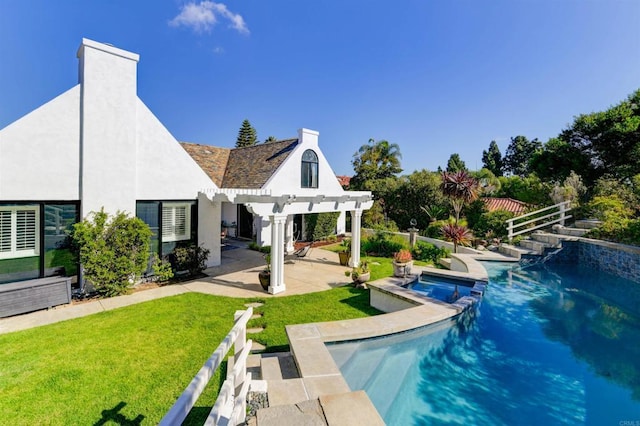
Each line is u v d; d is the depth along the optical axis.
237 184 18.44
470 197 21.75
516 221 20.11
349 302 10.02
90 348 6.75
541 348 7.09
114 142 10.96
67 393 5.21
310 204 12.41
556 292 11.23
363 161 41.78
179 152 13.03
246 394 4.20
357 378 5.78
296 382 4.53
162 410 4.84
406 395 5.30
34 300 8.77
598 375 6.00
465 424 4.62
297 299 10.24
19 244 9.47
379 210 29.41
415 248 18.44
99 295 10.31
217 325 8.02
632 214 16.02
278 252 10.98
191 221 13.69
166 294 10.62
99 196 10.64
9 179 9.09
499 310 9.42
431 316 7.19
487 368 6.22
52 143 9.80
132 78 11.41
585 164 26.64
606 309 9.56
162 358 6.36
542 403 5.16
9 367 5.97
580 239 15.28
